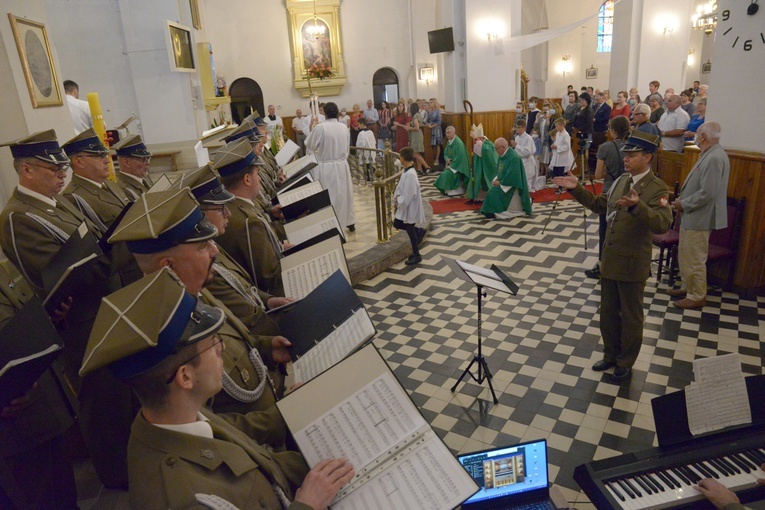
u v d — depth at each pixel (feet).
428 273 20.79
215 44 53.67
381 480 4.37
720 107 16.92
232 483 3.97
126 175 13.98
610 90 45.01
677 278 18.39
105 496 7.68
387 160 29.84
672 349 14.08
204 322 3.99
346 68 56.65
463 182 34.32
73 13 31.45
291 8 53.57
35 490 6.57
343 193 24.02
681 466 7.16
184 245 5.27
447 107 44.83
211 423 4.39
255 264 9.62
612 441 10.82
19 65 12.91
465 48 40.50
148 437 3.83
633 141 11.56
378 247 22.13
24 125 12.90
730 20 16.17
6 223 8.59
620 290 12.34
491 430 11.38
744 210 16.22
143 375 3.67
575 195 13.02
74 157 11.32
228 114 52.42
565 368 13.61
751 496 6.79
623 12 42.27
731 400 7.42
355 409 4.77
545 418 11.68
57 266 7.22
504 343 15.07
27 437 6.30
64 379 7.67
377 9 55.52
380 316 17.29
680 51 41.81
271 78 55.67
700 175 15.10
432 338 15.61
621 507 6.64
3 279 8.36
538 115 40.63
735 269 16.76
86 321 7.87
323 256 8.79
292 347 6.76
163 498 3.61
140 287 3.87
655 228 11.28
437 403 12.46
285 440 5.89
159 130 33.45
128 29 31.83
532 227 26.07
